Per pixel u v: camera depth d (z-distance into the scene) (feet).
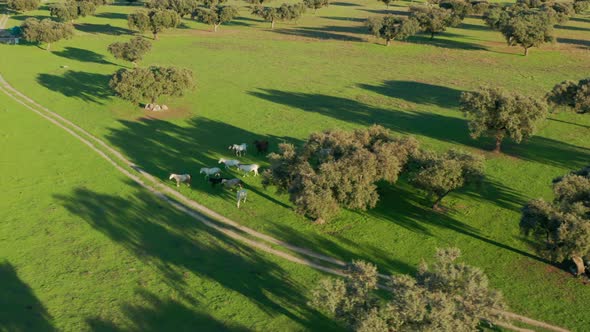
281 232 150.30
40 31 384.88
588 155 211.00
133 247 140.26
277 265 133.59
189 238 145.89
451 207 165.68
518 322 112.57
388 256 138.51
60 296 118.21
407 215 160.56
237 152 211.00
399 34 435.53
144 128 237.66
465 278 94.02
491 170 194.90
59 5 495.82
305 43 454.40
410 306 85.66
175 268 131.03
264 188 174.29
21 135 223.10
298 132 235.61
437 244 144.46
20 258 132.67
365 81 330.34
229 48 425.69
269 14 532.32
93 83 306.96
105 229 149.18
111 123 242.99
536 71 354.33
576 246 115.34
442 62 383.65
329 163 149.59
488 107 202.59
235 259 135.95
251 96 291.58
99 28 498.28
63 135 225.76
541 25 391.65
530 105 198.70
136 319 111.24
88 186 177.47
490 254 139.64
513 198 172.45
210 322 111.24
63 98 278.26
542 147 219.61
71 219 154.10
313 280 127.24
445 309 84.84
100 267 130.31
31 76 318.45
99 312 113.09
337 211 149.89
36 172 187.32
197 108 268.62
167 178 186.29
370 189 148.15
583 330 110.11
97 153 207.62
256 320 112.27
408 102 284.82
